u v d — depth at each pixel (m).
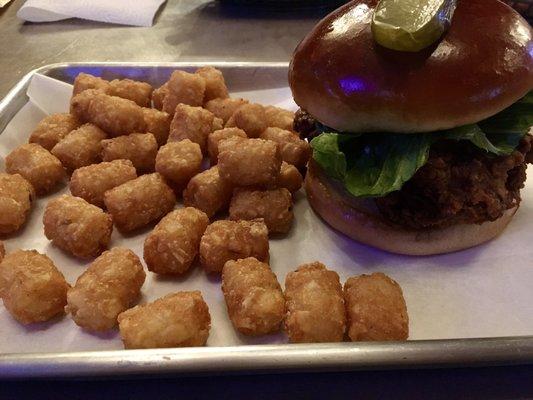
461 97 0.18
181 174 0.24
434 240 0.21
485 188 0.19
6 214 0.22
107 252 0.20
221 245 0.20
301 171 0.25
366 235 0.21
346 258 0.21
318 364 0.16
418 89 0.18
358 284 0.19
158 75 0.31
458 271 0.21
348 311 0.18
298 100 0.21
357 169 0.20
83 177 0.23
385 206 0.20
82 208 0.21
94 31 0.40
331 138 0.20
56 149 0.25
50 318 0.19
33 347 0.18
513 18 0.20
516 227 0.22
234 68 0.31
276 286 0.19
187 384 0.17
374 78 0.18
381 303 0.18
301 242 0.22
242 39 0.39
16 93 0.28
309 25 0.41
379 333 0.17
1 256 0.20
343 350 0.16
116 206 0.22
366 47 0.19
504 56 0.19
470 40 0.19
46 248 0.22
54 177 0.24
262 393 0.16
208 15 0.43
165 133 0.27
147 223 0.23
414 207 0.19
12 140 0.27
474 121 0.19
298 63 0.20
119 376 0.15
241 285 0.18
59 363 0.16
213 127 0.26
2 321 0.19
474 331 0.18
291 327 0.17
